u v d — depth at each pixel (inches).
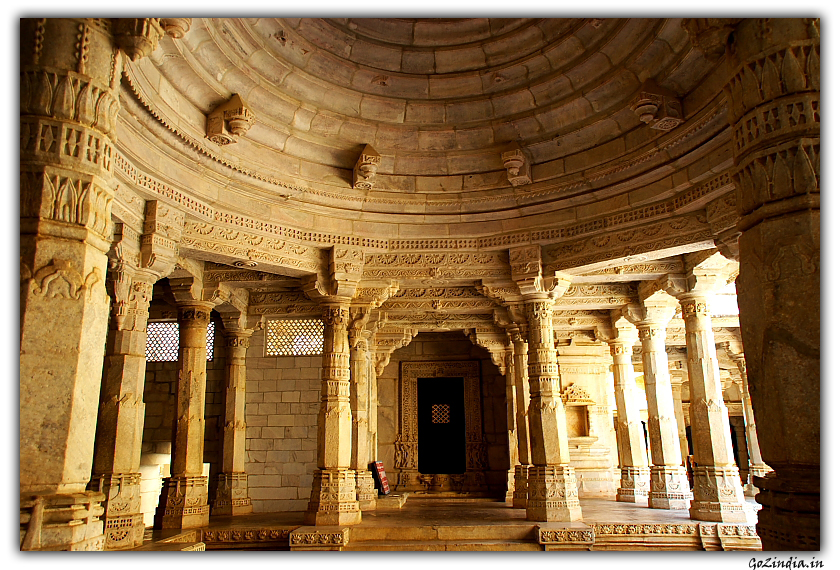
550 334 474.9
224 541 433.4
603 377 810.2
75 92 179.8
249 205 419.5
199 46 336.5
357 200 462.9
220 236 403.2
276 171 427.2
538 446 465.7
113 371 338.6
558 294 485.4
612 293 591.8
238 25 354.3
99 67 186.9
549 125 440.1
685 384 994.7
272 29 378.3
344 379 462.0
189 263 464.4
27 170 171.9
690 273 481.7
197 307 487.2
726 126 343.0
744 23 187.9
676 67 345.1
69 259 172.2
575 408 812.0
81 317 171.8
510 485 681.0
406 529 430.3
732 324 700.7
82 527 164.2
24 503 156.3
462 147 465.4
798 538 155.0
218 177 394.3
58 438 164.4
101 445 330.3
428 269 479.5
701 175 370.3
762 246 174.2
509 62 428.8
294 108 418.3
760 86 180.4
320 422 455.5
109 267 338.0
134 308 350.0
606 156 422.9
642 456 656.4
